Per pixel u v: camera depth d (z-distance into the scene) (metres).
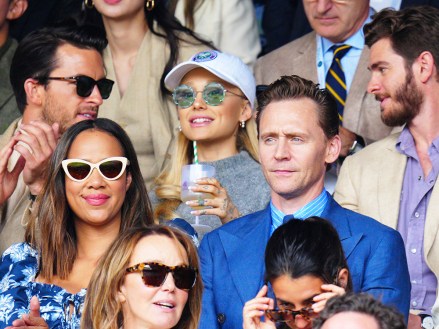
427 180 25.58
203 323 22.02
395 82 25.94
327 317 16.44
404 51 25.84
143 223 24.09
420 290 24.98
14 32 34.12
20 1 33.31
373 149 26.48
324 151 22.62
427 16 25.86
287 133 22.36
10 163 28.00
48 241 23.53
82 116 28.36
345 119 30.17
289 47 32.28
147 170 30.14
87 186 23.45
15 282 23.20
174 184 27.38
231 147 27.61
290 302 19.70
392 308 16.47
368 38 26.44
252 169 27.30
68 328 22.67
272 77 32.06
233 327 21.92
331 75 31.09
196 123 27.22
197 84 27.34
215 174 27.08
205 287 22.34
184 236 20.69
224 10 33.22
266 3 35.53
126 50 31.06
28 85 28.34
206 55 27.41
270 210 22.84
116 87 30.89
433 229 24.97
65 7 34.44
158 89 30.55
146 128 30.30
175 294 20.23
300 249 19.69
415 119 25.95
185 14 32.78
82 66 28.25
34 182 26.38
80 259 23.67
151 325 20.16
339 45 31.20
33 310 21.39
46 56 28.28
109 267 20.41
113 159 23.56
